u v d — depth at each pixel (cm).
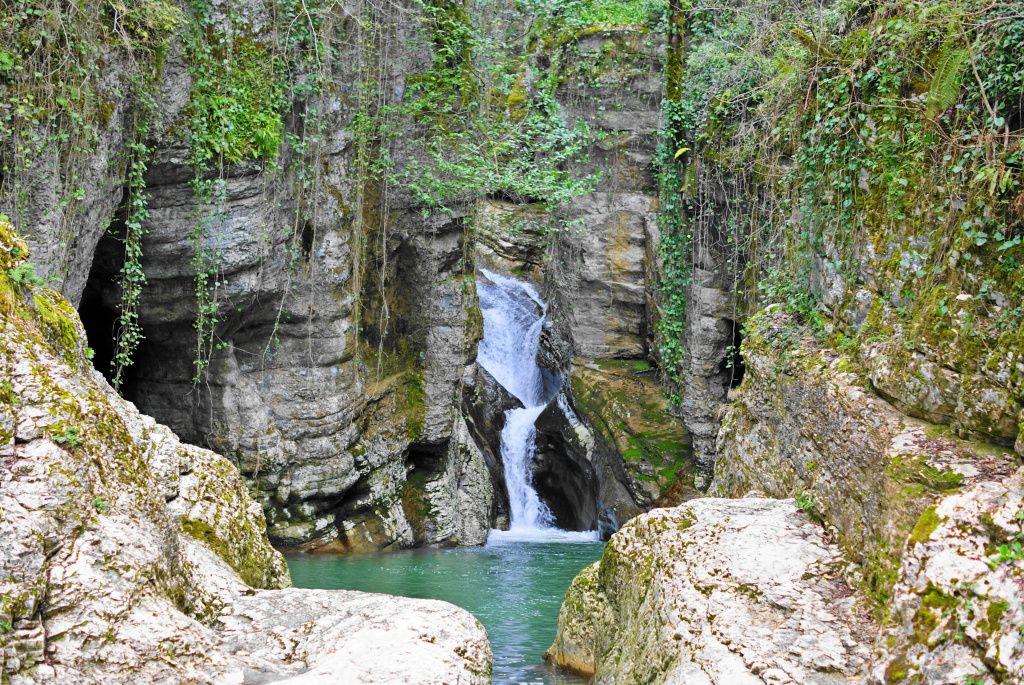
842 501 670
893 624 513
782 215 990
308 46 1257
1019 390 540
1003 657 429
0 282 461
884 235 723
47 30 838
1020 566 453
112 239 1162
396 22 1400
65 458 438
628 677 659
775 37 1061
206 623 533
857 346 728
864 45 766
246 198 1211
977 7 631
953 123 645
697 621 594
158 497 513
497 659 852
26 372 439
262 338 1366
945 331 610
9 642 386
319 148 1295
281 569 748
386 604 566
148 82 1055
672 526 732
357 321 1429
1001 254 574
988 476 554
